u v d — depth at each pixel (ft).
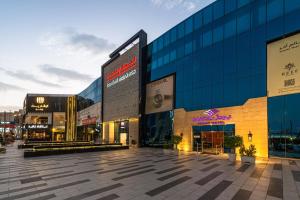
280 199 29.78
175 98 113.91
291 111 67.82
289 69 69.56
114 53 178.29
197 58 102.63
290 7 70.54
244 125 79.56
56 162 67.77
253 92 78.43
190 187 36.09
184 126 105.70
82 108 267.18
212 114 90.74
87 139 244.42
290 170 50.03
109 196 31.55
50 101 304.50
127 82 155.12
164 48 125.39
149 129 132.67
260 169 51.70
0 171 52.11
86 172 49.93
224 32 91.40
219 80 91.15
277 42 73.56
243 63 82.89
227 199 29.89
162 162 65.41
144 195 31.91
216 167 55.21
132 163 63.87
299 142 65.16
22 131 349.00
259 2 79.71
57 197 31.30
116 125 173.47
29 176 45.93
